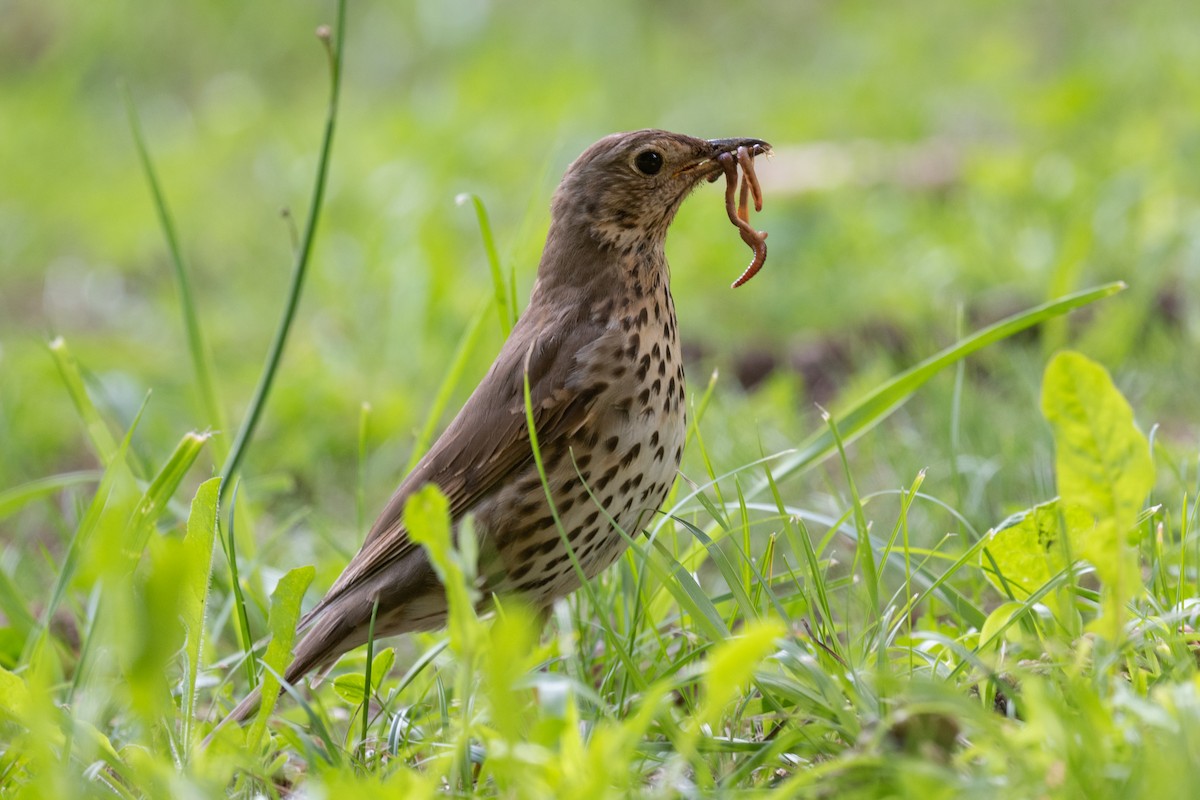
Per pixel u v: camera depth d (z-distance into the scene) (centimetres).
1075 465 603
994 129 2097
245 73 3148
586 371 801
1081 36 2494
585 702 719
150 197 2372
